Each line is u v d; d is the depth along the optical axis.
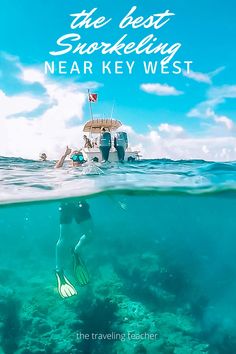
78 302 11.10
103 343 9.16
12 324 10.21
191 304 11.90
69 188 11.01
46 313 10.97
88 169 10.99
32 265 19.16
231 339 9.98
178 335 9.93
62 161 10.79
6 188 11.01
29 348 9.01
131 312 10.70
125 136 12.77
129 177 11.05
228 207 25.75
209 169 12.05
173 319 10.80
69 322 9.98
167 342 9.20
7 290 12.37
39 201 13.05
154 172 11.48
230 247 32.75
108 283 12.63
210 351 9.51
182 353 9.07
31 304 11.60
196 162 14.16
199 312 11.59
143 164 13.51
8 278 16.30
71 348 8.94
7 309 10.90
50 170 10.83
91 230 9.76
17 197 11.92
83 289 11.84
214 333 10.48
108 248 19.45
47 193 11.41
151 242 21.89
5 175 10.86
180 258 18.36
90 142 12.94
